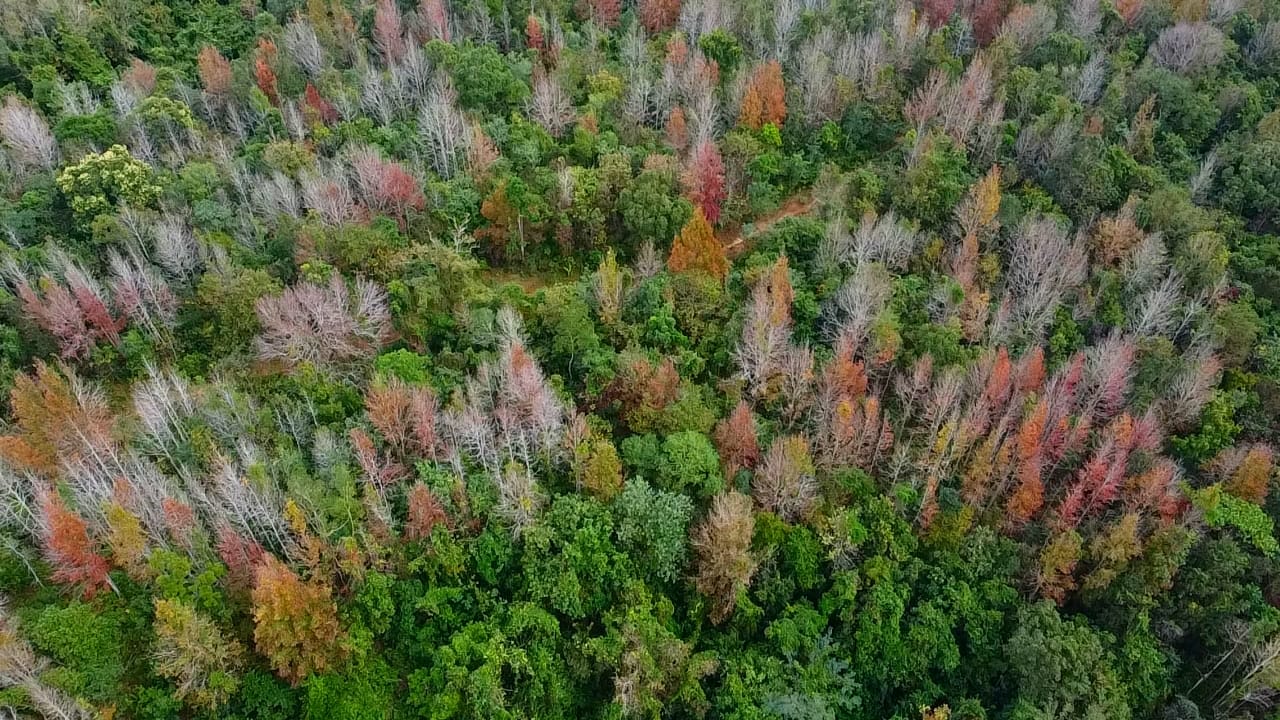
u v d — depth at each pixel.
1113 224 86.94
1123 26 117.31
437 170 95.00
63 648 54.12
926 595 65.12
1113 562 64.88
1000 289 85.56
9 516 61.69
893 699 63.84
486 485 63.22
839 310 80.81
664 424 69.19
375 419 64.75
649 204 87.06
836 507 66.12
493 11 115.31
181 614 51.50
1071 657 60.16
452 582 60.38
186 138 95.88
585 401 72.94
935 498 68.38
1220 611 64.69
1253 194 94.62
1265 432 75.62
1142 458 69.62
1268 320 83.62
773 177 99.75
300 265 78.31
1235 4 117.88
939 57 107.50
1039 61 110.81
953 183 89.50
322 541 57.81
